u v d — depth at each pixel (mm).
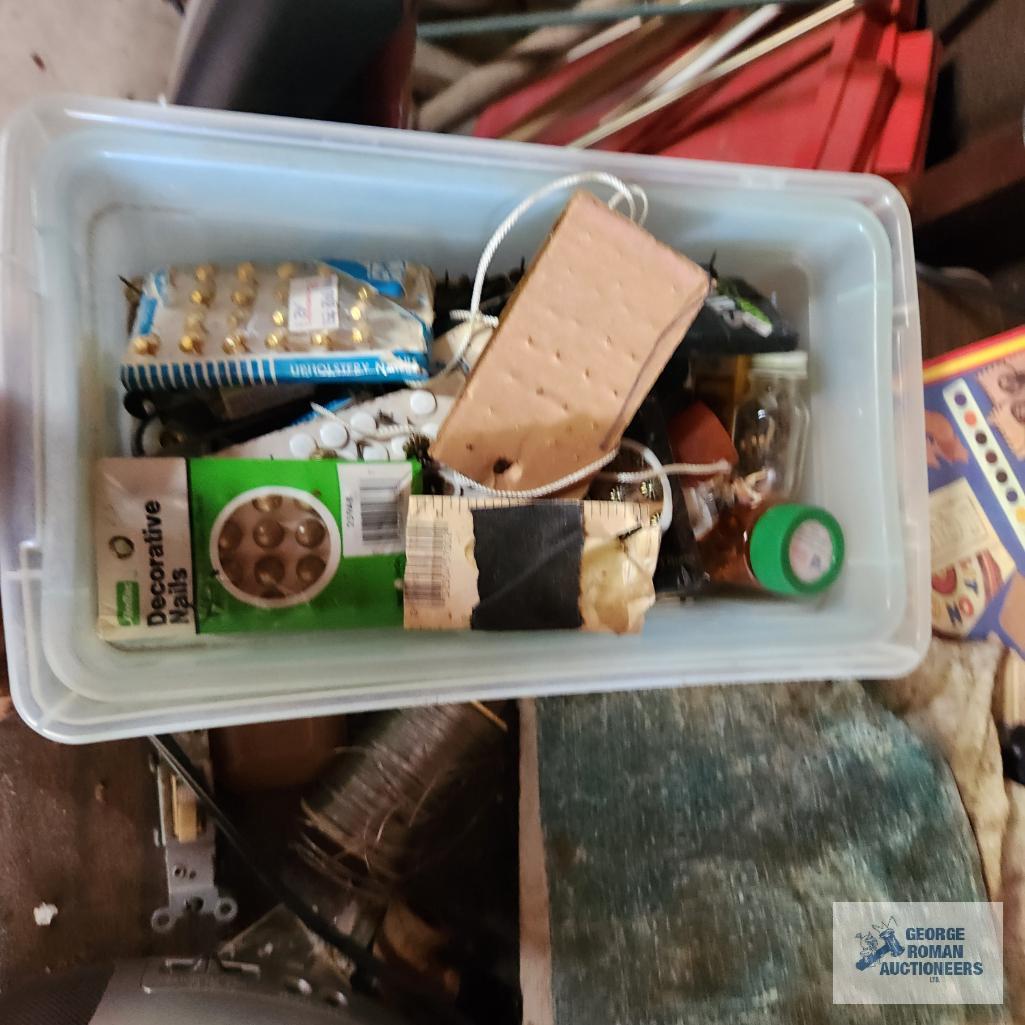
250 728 667
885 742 656
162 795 657
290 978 603
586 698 663
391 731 694
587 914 611
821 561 587
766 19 716
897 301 598
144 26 750
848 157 694
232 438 577
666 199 587
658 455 586
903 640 590
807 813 640
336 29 534
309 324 543
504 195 570
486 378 509
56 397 488
